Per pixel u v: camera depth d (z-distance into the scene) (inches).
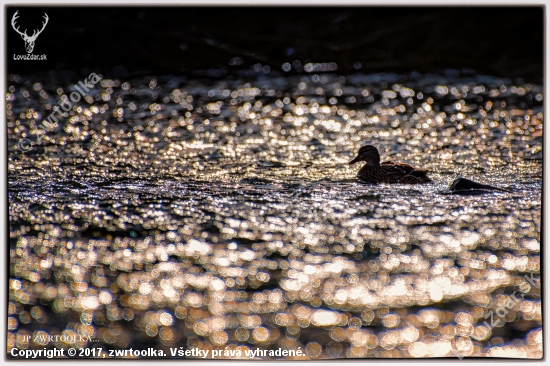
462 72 1891.0
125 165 1050.7
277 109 1583.4
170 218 819.4
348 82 1935.3
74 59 1777.8
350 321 607.2
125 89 1771.7
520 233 769.6
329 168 1051.9
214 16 1774.1
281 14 1802.4
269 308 626.5
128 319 610.9
